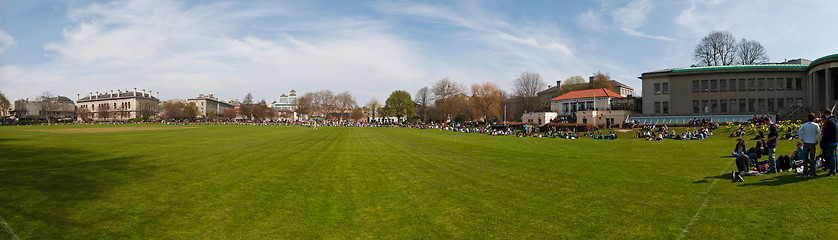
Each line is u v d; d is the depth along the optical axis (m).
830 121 11.42
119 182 12.44
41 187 11.30
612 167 16.50
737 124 43.91
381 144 31.78
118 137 38.03
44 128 67.12
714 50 74.69
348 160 19.44
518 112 105.44
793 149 22.56
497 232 7.78
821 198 9.24
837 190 9.87
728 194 10.27
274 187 11.97
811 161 11.29
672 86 60.44
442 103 109.88
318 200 10.33
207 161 18.34
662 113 61.12
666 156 20.77
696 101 58.62
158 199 10.20
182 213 8.95
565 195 10.84
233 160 18.86
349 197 10.70
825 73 44.44
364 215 8.96
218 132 53.69
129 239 7.25
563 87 115.50
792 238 6.97
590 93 72.94
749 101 55.66
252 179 13.34
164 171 14.95
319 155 21.86
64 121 124.69
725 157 19.44
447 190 11.67
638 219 8.42
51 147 25.06
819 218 7.88
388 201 10.27
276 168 16.19
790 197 9.51
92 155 20.41
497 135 52.91
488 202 10.12
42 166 15.68
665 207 9.29
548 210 9.30
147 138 36.66
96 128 68.62
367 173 14.96
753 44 74.44
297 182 12.88
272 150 24.83
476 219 8.64
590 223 8.23
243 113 158.88
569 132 47.75
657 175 13.93
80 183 12.08
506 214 9.00
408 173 15.00
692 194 10.51
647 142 33.34
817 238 6.92
